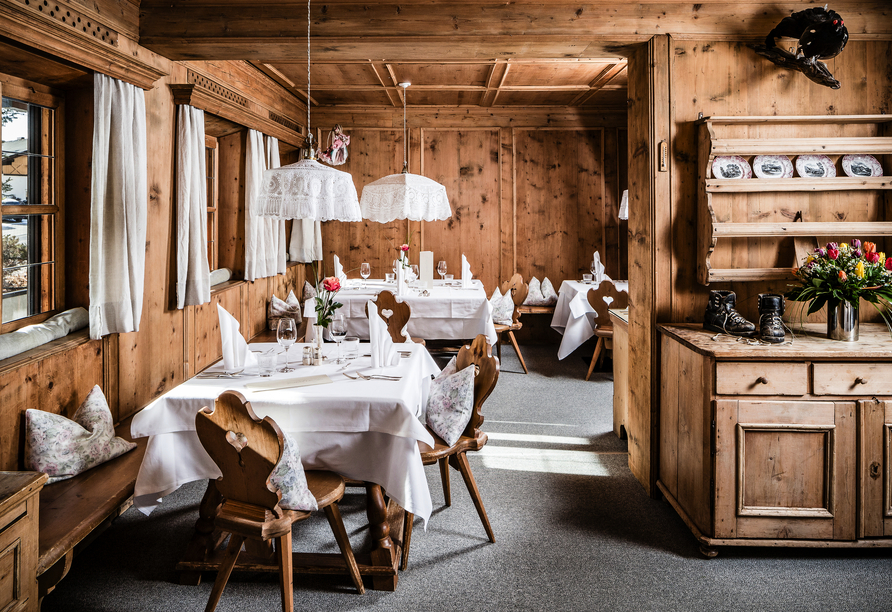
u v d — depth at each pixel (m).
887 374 2.46
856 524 2.48
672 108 3.12
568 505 3.06
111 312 3.30
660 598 2.25
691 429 2.68
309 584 2.34
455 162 7.62
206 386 2.49
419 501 2.30
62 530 2.08
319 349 2.93
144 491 2.29
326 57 3.67
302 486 2.00
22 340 2.77
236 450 1.85
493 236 7.68
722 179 2.98
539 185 7.64
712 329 2.89
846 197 3.12
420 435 2.28
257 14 3.38
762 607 2.20
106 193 3.27
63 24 2.72
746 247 3.13
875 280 2.62
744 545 2.49
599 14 3.16
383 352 2.91
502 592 2.29
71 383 3.00
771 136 3.11
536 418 4.51
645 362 3.23
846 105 3.14
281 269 6.64
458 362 2.99
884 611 2.17
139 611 2.16
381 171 7.61
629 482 3.36
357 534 2.71
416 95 6.91
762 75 3.13
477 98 7.05
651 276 3.14
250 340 5.73
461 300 5.32
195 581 2.33
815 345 2.59
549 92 6.70
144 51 3.57
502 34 3.25
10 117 3.03
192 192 4.26
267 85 6.03
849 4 3.09
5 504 1.65
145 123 3.59
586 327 6.00
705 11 3.12
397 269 5.58
